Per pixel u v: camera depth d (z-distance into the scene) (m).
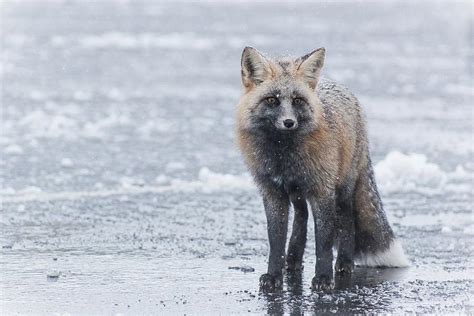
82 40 45.12
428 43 46.59
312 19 57.28
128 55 40.53
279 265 10.32
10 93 29.97
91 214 14.62
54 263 11.27
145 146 21.81
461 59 40.59
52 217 14.30
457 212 14.96
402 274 11.02
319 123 10.05
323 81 11.19
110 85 32.47
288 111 9.75
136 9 61.84
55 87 31.66
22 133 23.06
